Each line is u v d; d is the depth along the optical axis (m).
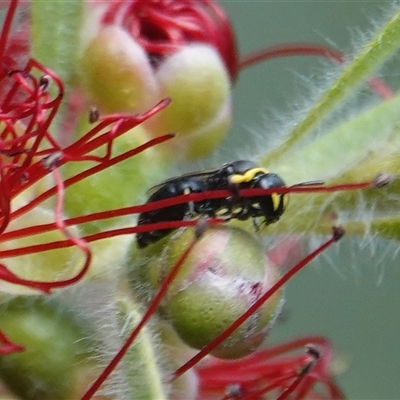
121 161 0.07
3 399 0.07
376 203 0.07
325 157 0.07
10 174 0.07
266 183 0.07
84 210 0.07
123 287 0.07
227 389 0.08
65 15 0.08
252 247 0.07
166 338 0.07
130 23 0.08
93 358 0.07
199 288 0.07
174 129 0.08
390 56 0.07
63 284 0.07
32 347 0.07
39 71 0.08
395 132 0.07
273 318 0.07
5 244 0.07
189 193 0.07
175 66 0.08
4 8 0.08
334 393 0.08
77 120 0.08
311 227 0.07
